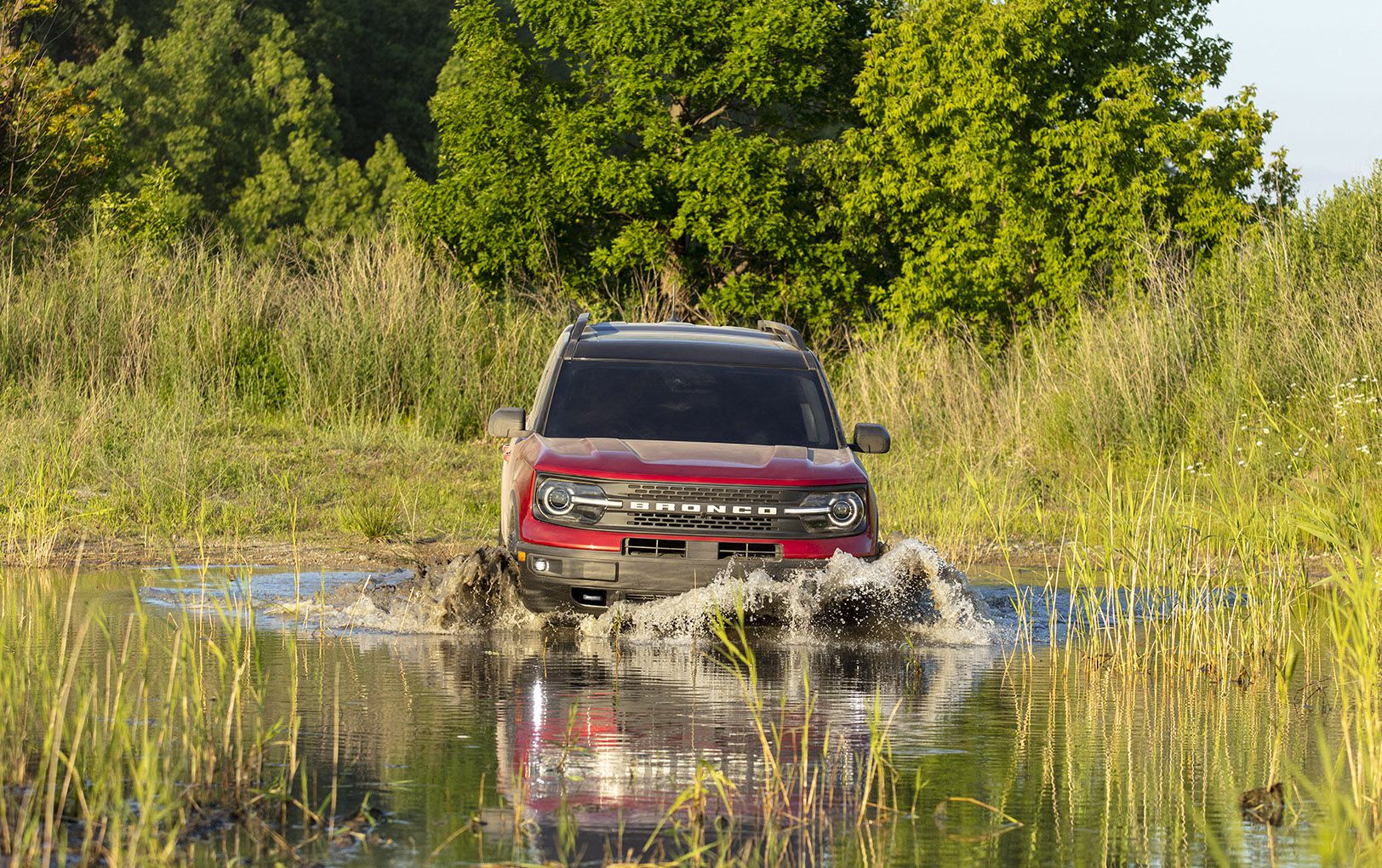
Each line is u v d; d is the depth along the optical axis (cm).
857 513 1452
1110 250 4597
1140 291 3844
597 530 1403
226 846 657
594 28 5419
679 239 5503
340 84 10244
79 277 3647
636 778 791
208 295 3653
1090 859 651
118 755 741
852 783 791
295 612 1457
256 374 3506
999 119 4700
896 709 998
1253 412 2769
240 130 9212
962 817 722
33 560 1783
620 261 5241
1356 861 652
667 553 1407
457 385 3478
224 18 9312
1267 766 843
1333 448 2405
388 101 10538
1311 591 1639
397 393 3512
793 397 1597
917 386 3569
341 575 1778
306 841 664
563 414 1560
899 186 4909
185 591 1587
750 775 804
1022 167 4659
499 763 820
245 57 9712
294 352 3481
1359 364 2841
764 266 5531
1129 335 3253
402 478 2747
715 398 1581
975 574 1906
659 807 731
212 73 9150
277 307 3762
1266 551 1485
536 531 1421
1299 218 3531
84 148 5612
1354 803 756
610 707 1001
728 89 5291
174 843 646
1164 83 4803
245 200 8600
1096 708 1031
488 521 2359
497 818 706
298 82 9288
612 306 5331
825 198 5384
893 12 5441
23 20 5700
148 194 5834
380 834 675
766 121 5719
